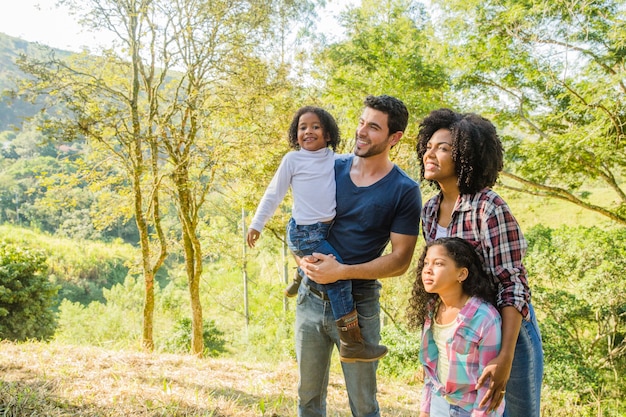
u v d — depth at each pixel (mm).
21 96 9383
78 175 12109
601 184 14359
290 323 20047
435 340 2314
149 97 11219
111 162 11883
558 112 11609
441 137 2219
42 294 15156
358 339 2488
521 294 2049
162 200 15328
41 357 5188
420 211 2502
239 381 5625
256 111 11453
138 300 27281
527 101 12289
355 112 13359
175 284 33531
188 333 20422
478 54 11828
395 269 2453
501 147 2195
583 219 19922
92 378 4520
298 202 2602
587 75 10531
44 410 3408
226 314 28969
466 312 2105
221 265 33000
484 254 2164
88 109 9938
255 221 2670
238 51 10922
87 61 11125
